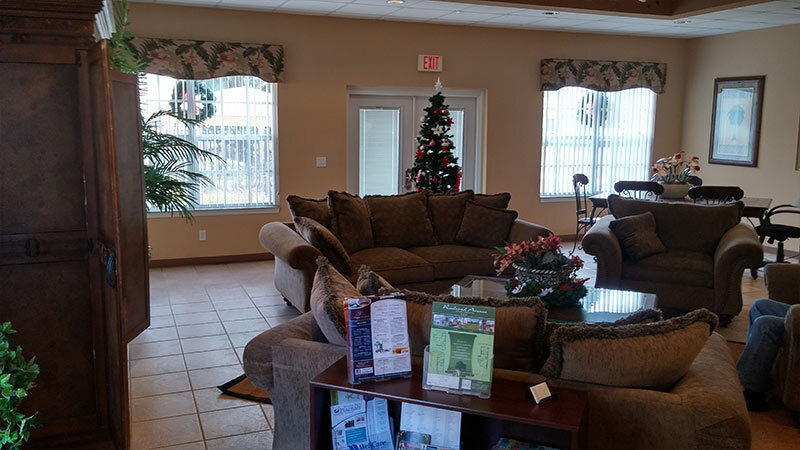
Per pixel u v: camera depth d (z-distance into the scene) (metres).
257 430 3.32
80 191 2.94
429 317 2.33
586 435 2.12
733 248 4.95
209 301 5.71
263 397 3.71
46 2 2.71
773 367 3.51
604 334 2.14
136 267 3.47
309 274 4.63
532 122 8.42
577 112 8.70
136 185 3.45
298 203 5.34
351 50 7.42
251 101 7.18
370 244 5.52
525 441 2.19
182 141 5.43
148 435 3.25
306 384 2.62
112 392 2.98
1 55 2.75
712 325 2.28
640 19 7.35
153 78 6.76
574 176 7.91
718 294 5.04
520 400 2.06
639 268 5.29
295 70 7.23
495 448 2.13
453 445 2.16
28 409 2.99
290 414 2.70
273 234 5.21
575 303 4.05
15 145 2.83
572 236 8.91
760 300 3.93
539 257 4.05
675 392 2.19
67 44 2.83
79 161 2.92
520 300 2.29
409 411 2.20
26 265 2.92
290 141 7.33
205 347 4.54
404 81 7.70
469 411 2.01
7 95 2.79
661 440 2.08
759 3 6.29
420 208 5.79
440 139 6.72
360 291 2.78
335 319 2.50
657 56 8.95
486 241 5.64
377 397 2.13
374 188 7.99
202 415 3.48
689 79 9.14
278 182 7.35
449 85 7.93
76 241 2.97
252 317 5.25
